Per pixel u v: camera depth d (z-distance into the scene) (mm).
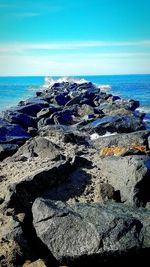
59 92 43938
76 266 7195
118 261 7074
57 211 7875
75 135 17156
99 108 27375
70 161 11875
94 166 11828
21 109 24984
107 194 9688
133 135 14953
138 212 8156
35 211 8164
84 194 9977
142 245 7016
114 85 84688
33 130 18188
